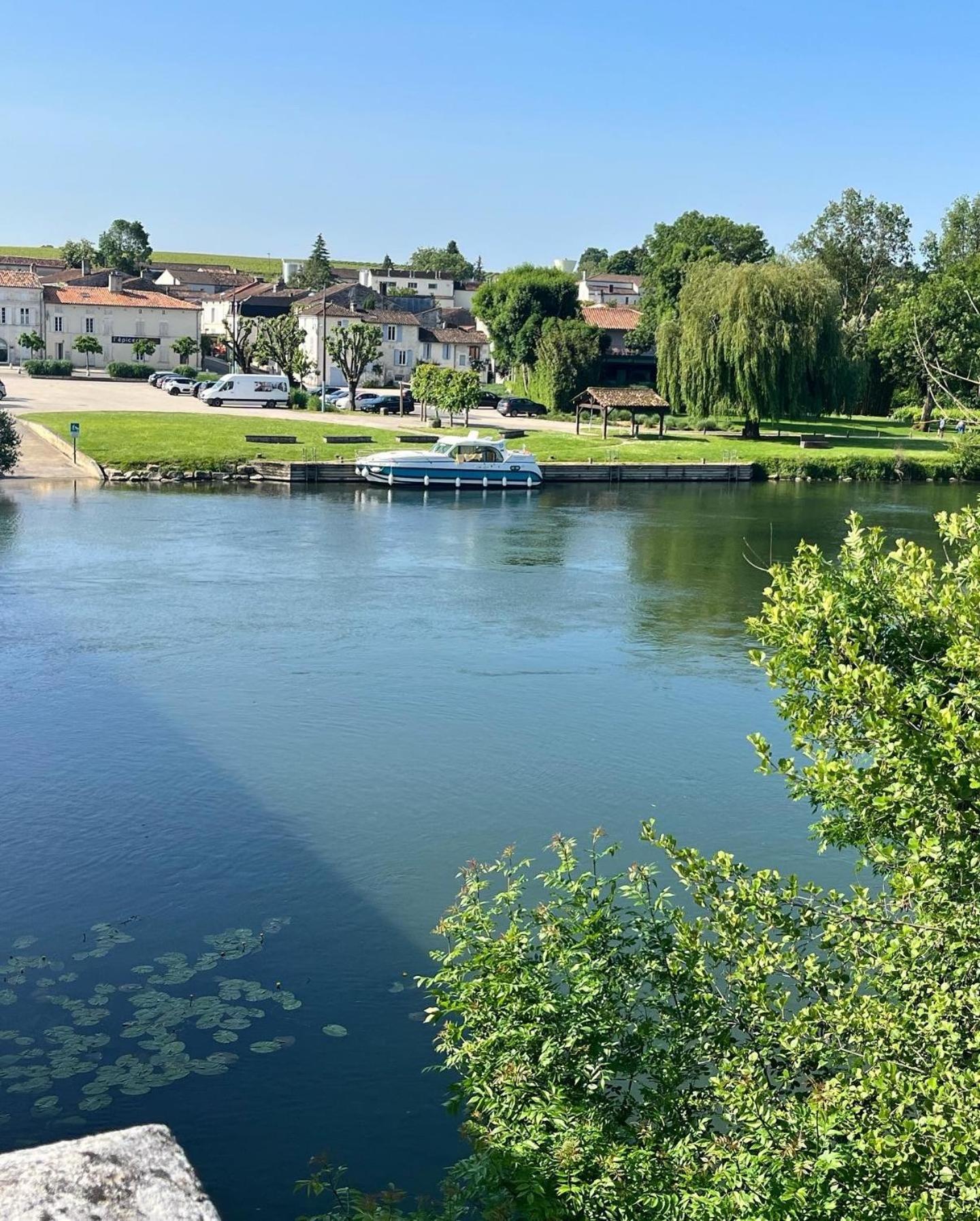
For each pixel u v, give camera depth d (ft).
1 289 399.85
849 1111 24.72
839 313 273.75
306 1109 39.11
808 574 30.12
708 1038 29.71
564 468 233.35
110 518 166.71
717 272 272.51
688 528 176.24
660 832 62.80
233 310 451.53
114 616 108.88
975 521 31.42
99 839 60.64
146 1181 8.01
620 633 107.96
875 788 26.48
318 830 62.28
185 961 48.70
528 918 34.24
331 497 201.98
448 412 313.53
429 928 51.85
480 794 67.97
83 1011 44.78
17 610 109.81
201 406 306.76
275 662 94.63
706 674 94.48
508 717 82.23
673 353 276.41
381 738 77.05
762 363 261.85
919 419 325.01
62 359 409.08
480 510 192.75
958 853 26.07
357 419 292.40
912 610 27.71
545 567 141.49
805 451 262.88
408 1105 39.42
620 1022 29.81
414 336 416.67
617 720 82.12
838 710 27.30
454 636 104.94
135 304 416.67
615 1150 26.35
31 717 79.51
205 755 73.20
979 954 25.27
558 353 321.93
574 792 68.54
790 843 61.57
